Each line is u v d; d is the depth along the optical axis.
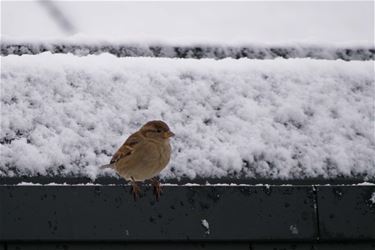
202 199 5.54
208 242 5.52
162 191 5.55
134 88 6.14
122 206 5.49
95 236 5.42
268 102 6.15
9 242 5.41
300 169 5.77
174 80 6.22
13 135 5.76
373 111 6.20
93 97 6.06
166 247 5.51
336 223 5.55
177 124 5.97
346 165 5.82
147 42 6.98
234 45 7.09
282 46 7.13
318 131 6.00
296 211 5.55
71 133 5.83
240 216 5.52
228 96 6.16
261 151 5.83
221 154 5.79
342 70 6.45
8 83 6.04
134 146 5.69
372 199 5.62
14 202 5.44
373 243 5.62
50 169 5.62
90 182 5.64
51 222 5.41
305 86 6.29
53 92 6.04
